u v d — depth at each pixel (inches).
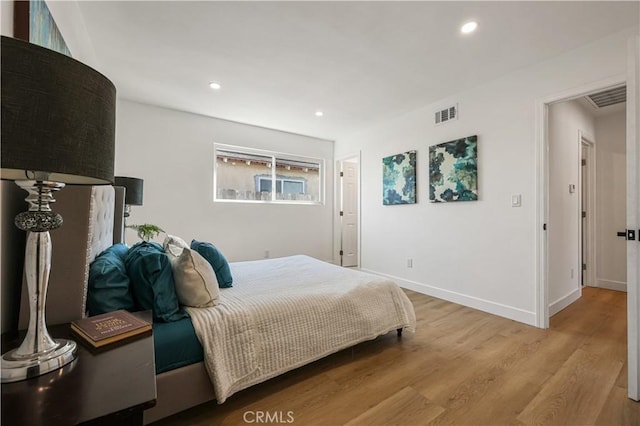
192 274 62.1
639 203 61.6
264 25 82.4
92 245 56.7
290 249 191.3
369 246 179.3
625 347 85.4
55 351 32.9
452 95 129.9
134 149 141.7
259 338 60.8
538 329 99.0
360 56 98.3
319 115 157.6
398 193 157.0
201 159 159.5
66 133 26.6
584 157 155.2
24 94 24.5
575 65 93.1
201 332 54.8
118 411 25.2
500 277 112.4
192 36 87.8
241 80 116.4
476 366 75.0
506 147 110.7
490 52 95.4
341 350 79.0
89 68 28.8
